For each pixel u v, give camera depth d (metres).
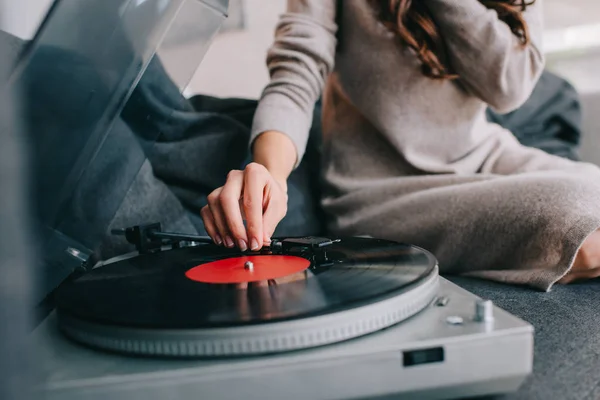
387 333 0.39
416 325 0.40
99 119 0.47
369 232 0.98
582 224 0.69
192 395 0.34
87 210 0.52
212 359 0.36
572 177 0.77
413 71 1.02
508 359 0.38
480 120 1.17
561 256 0.70
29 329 0.24
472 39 0.95
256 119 0.93
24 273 0.23
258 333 0.35
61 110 0.40
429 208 0.89
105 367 0.36
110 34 0.46
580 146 1.95
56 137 0.40
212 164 1.00
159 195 0.88
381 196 1.01
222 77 2.06
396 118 1.04
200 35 0.59
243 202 0.64
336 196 1.11
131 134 0.57
